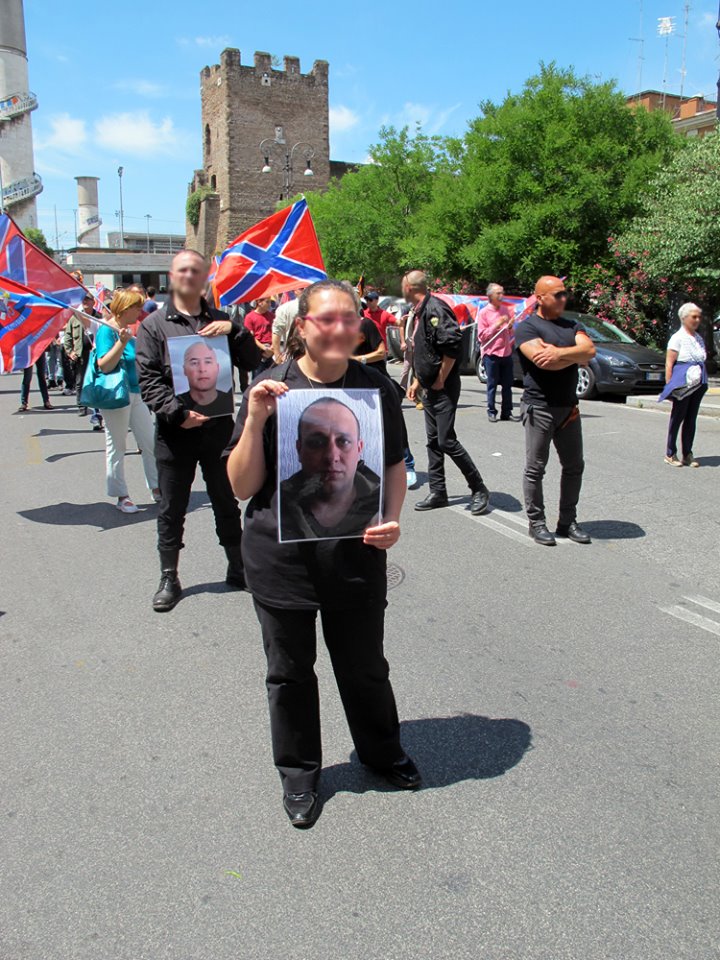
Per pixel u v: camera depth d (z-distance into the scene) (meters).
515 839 2.67
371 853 2.61
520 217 19.75
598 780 2.99
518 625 4.38
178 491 4.62
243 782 3.01
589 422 11.15
